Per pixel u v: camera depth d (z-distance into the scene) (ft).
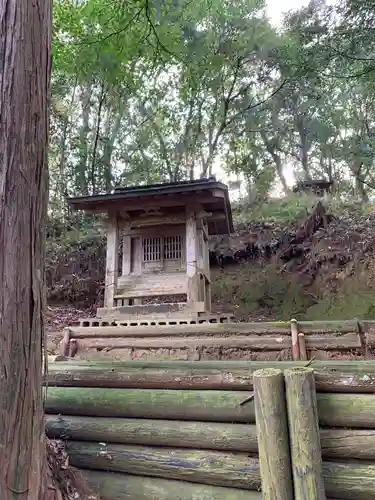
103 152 51.01
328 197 44.52
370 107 47.80
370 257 30.42
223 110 50.72
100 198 20.29
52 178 45.68
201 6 37.09
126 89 46.50
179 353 16.06
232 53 43.65
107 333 17.35
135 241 21.29
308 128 56.44
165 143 54.13
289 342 15.11
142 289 19.89
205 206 21.30
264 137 57.62
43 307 6.94
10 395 6.10
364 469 7.57
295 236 38.37
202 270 20.61
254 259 40.34
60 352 17.12
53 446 8.61
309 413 7.49
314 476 7.15
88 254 38.50
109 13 15.87
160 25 17.12
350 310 27.50
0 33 6.75
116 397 9.49
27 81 6.79
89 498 8.11
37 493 6.33
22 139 6.64
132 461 8.59
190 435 8.62
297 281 34.19
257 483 7.84
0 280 6.27
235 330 16.11
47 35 7.36
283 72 43.37
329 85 47.32
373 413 7.98
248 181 54.39
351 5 27.12
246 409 8.63
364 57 30.42
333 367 9.59
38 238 6.86
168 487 8.25
